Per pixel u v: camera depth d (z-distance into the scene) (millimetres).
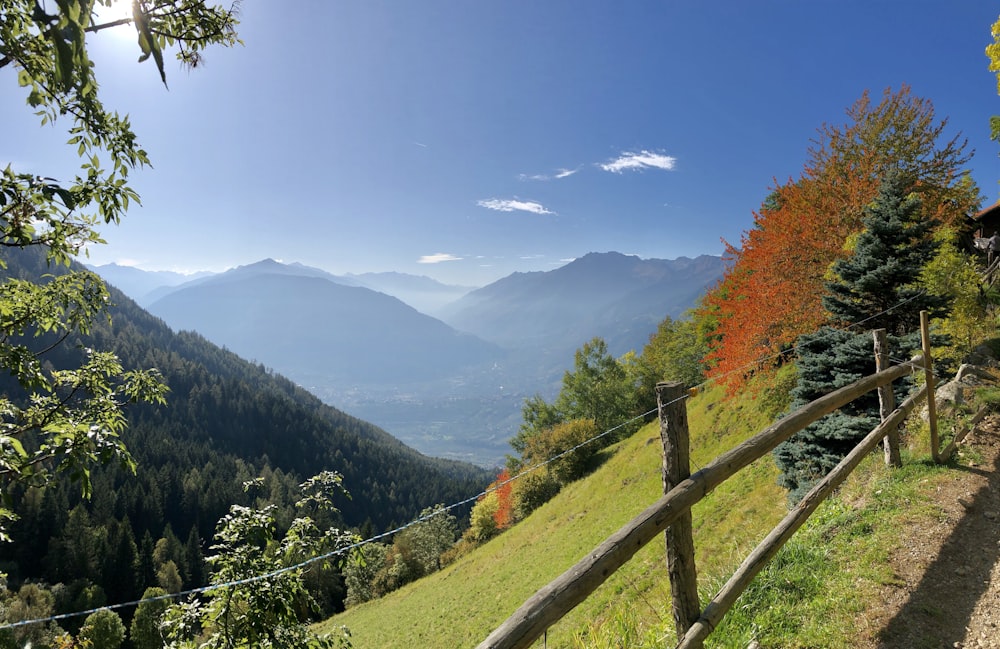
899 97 20484
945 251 13359
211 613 4621
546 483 45781
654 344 56594
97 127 3729
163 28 3514
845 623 4141
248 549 4844
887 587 4492
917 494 6082
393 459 193625
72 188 4020
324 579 57781
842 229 18375
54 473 3838
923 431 8102
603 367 60188
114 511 95375
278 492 113500
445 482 178875
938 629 3918
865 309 14062
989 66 16344
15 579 71500
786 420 4605
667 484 3615
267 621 4605
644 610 7191
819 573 4883
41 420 4902
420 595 38500
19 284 5215
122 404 5582
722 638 4332
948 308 12438
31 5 1751
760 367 19469
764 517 14766
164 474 113375
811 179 21031
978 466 6574
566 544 28250
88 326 5609
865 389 5922
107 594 71625
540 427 63875
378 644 29469
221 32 3803
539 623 2475
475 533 52719
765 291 18906
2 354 4648
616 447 43031
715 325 32500
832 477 5387
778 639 4121
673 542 3588
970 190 22328
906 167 20109
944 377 11258
